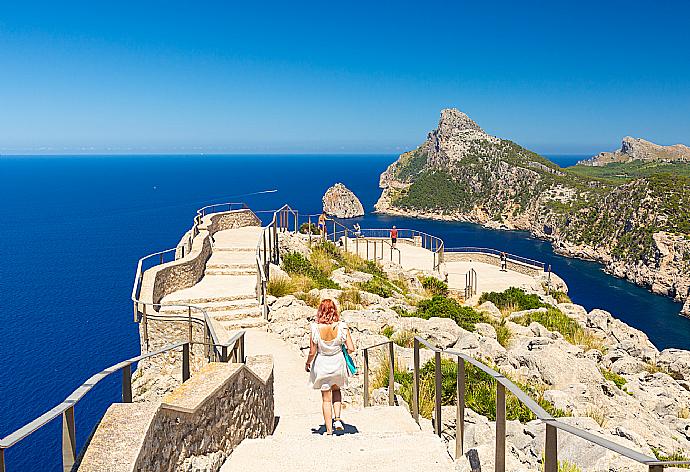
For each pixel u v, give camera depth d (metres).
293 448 7.74
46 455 25.31
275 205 176.25
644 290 85.69
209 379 7.39
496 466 5.68
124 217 139.75
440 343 15.48
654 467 3.63
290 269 26.73
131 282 65.94
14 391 32.19
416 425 9.04
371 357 13.52
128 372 6.54
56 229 118.50
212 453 6.95
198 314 18.08
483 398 10.34
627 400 12.98
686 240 84.81
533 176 186.25
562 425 4.41
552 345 16.66
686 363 19.58
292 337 17.31
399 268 35.62
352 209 180.88
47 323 47.69
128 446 4.69
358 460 7.15
